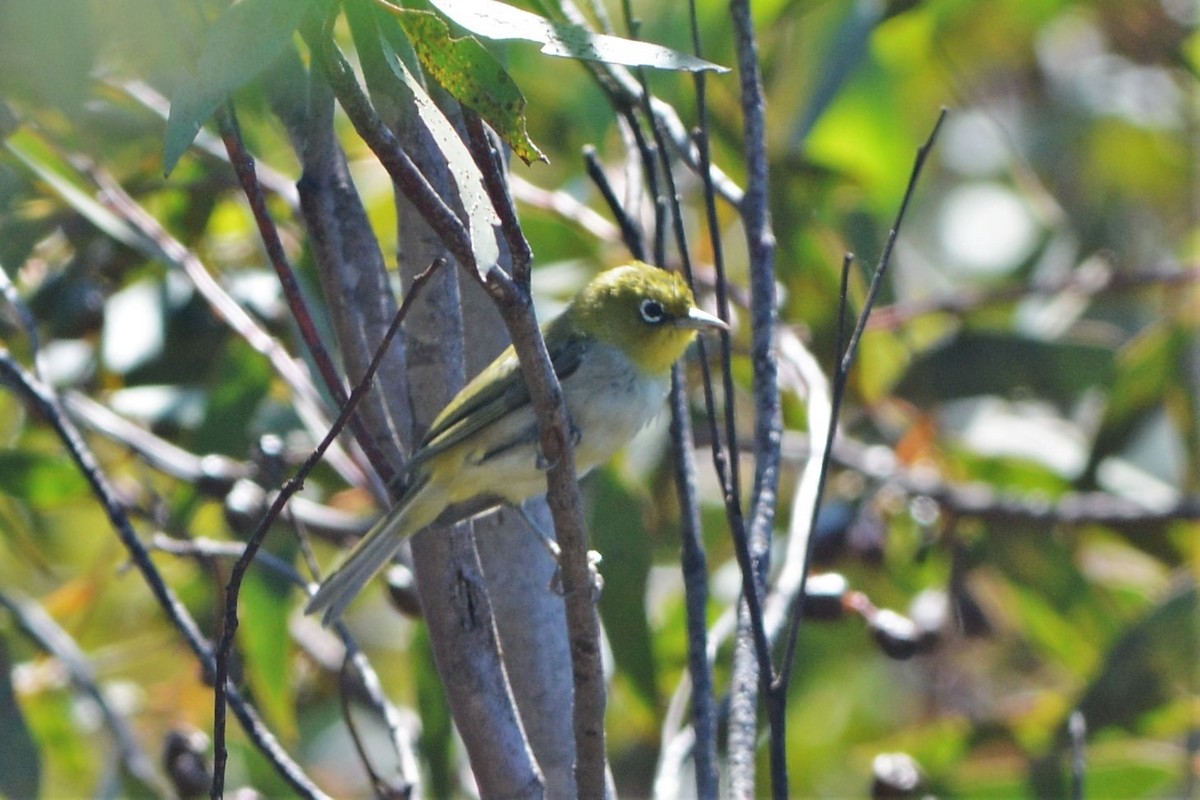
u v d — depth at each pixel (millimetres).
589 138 12031
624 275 8430
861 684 13750
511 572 7230
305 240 10570
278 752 6410
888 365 13430
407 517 7230
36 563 11680
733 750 6184
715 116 12172
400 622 13805
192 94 4570
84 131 9219
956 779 11695
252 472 9688
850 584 12219
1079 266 15805
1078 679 12945
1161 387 12789
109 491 6648
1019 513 12227
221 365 10828
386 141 4500
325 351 6266
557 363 8289
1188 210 16625
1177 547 12992
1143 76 17062
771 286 7016
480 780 6281
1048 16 15859
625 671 10289
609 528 10344
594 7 7016
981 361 12977
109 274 11664
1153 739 12039
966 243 15594
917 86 15766
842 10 13055
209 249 11852
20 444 11797
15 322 11078
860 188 13164
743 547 5453
